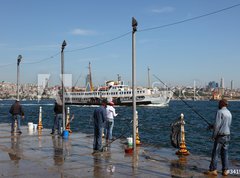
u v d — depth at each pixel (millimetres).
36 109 118562
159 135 26297
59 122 19172
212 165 9086
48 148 13719
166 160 11078
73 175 8898
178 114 77312
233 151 17953
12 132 20000
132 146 13047
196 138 24406
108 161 10867
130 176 8844
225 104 9023
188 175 9008
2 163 10445
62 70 18391
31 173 9094
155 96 114188
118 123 43281
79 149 13453
